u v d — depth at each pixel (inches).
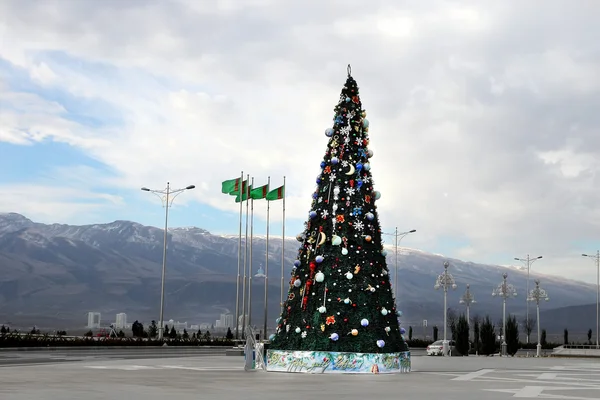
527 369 1378.0
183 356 1920.5
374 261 1181.1
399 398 705.0
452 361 1838.1
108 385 819.4
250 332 1187.3
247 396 706.2
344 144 1229.7
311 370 1110.4
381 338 1131.9
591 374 1202.0
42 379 903.1
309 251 1189.1
